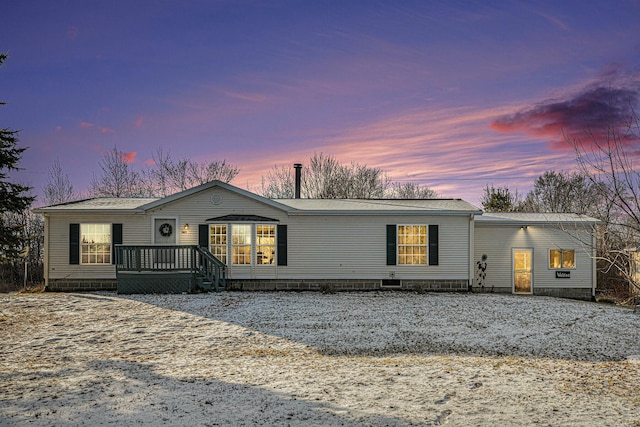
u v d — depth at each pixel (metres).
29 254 29.45
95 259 16.95
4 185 18.41
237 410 5.71
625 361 8.80
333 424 5.21
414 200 19.92
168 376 7.41
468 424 5.22
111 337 10.48
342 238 17.20
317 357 8.90
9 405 5.90
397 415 5.50
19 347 9.65
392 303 14.54
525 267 17.98
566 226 17.83
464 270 17.25
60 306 13.81
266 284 17.05
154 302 14.36
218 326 11.49
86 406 5.86
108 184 37.00
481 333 11.02
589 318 13.09
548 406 5.83
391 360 8.62
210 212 17.08
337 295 15.98
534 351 9.60
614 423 5.24
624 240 7.39
